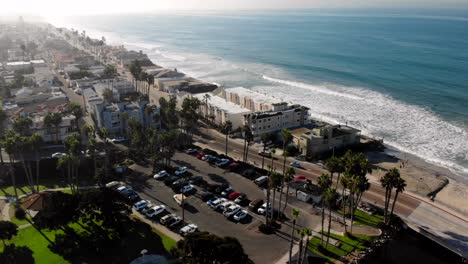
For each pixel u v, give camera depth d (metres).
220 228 86.25
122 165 119.56
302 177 112.19
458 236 87.50
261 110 164.12
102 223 85.62
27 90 189.88
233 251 63.94
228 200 98.62
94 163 118.44
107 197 85.06
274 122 151.38
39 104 170.62
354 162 88.31
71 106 147.50
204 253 63.56
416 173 122.06
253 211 94.06
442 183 115.50
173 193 103.38
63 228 85.06
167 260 72.44
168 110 149.25
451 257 81.50
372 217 92.50
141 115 154.25
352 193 83.81
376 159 134.12
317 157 130.62
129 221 88.44
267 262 73.94
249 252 77.12
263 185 107.62
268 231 84.62
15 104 175.12
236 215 89.81
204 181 108.81
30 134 131.38
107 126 148.25
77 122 143.50
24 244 79.50
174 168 117.75
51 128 134.38
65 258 74.75
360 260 75.38
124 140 142.00
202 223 88.31
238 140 148.75
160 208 92.25
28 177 107.06
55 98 179.38
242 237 82.69
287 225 87.88
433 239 84.81
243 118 154.38
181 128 151.50
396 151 143.62
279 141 147.25
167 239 81.06
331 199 76.88
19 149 101.44
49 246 78.88
